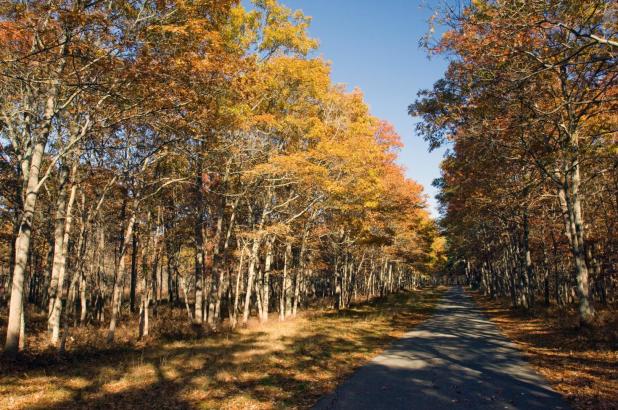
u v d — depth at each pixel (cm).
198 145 1561
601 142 1534
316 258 3388
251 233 1880
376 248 3750
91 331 1734
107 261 3281
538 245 3028
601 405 633
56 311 1434
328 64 1794
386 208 2536
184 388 823
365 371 948
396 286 6912
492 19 969
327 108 1902
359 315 2562
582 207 2389
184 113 1192
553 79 1296
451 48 1123
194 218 2144
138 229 2206
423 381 828
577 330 1378
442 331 1678
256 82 1356
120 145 1527
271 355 1159
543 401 670
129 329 1892
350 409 653
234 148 1662
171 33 959
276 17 1661
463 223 2880
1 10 899
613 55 827
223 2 1004
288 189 2206
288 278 2589
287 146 1873
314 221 2539
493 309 2906
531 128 1340
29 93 1162
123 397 791
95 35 915
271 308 3594
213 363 1078
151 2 970
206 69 1002
